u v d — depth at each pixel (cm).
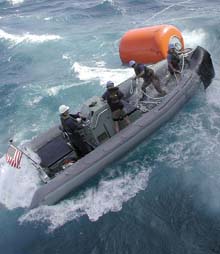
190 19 1711
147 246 713
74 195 858
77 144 882
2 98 1356
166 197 812
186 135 969
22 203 841
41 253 741
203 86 1110
